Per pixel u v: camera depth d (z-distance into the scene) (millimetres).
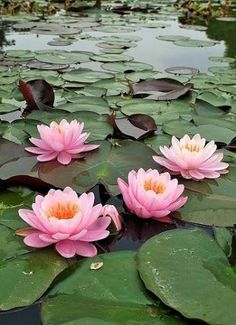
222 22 2961
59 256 551
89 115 1032
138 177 636
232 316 460
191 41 2186
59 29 2402
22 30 2352
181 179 752
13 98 1192
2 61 1581
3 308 477
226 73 1545
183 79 1444
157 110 1129
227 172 775
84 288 500
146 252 547
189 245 565
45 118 1010
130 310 472
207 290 494
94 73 1454
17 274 518
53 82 1336
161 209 629
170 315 469
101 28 2559
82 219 552
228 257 557
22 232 579
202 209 677
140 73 1501
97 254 575
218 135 968
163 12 3410
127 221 653
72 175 743
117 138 940
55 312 464
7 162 777
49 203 560
